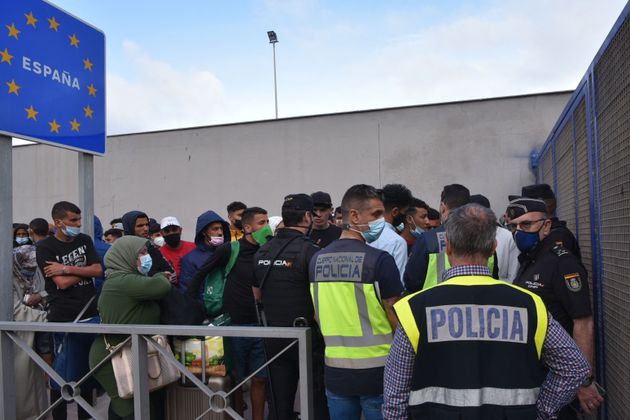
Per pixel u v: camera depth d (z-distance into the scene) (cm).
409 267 298
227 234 459
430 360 168
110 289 299
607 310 274
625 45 231
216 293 382
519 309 167
